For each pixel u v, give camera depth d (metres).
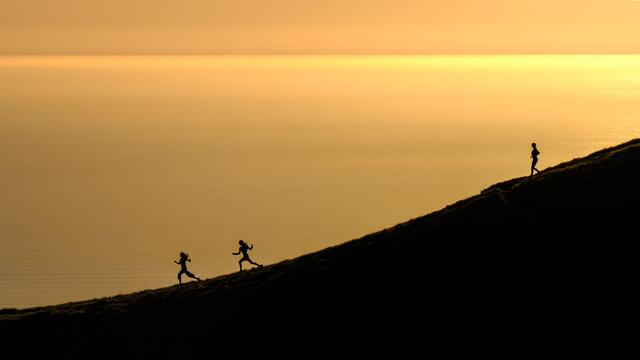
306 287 180.88
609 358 138.38
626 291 152.50
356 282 176.88
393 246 185.88
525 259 168.25
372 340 156.38
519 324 150.50
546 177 196.88
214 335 172.88
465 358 145.62
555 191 187.75
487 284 163.62
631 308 148.12
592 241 168.25
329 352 156.62
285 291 182.00
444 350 148.75
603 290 154.12
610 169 190.12
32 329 190.12
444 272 171.12
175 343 173.50
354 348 155.75
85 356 175.38
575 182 189.12
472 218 186.50
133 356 172.00
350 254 188.88
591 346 141.62
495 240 176.62
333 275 182.25
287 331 167.00
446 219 189.62
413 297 165.75
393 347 152.88
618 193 180.88
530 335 147.25
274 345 163.75
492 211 186.75
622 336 142.38
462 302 160.25
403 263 178.50
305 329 165.88
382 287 172.25
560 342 144.00
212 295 191.62
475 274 167.62
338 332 161.75
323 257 194.38
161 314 188.62
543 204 184.50
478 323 153.25
